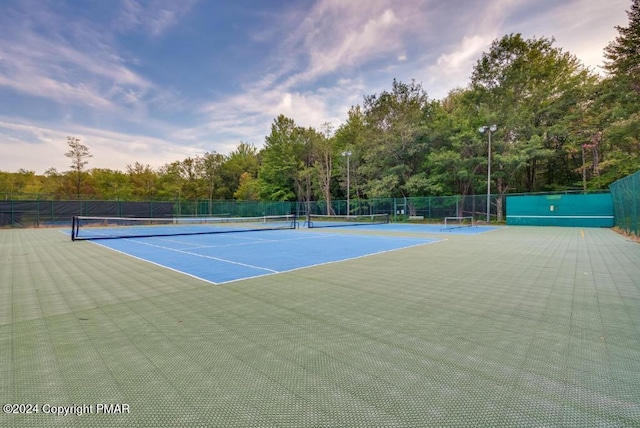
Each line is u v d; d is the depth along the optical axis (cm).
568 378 239
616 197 1797
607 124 2562
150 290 521
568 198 2197
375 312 403
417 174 3067
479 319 375
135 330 344
